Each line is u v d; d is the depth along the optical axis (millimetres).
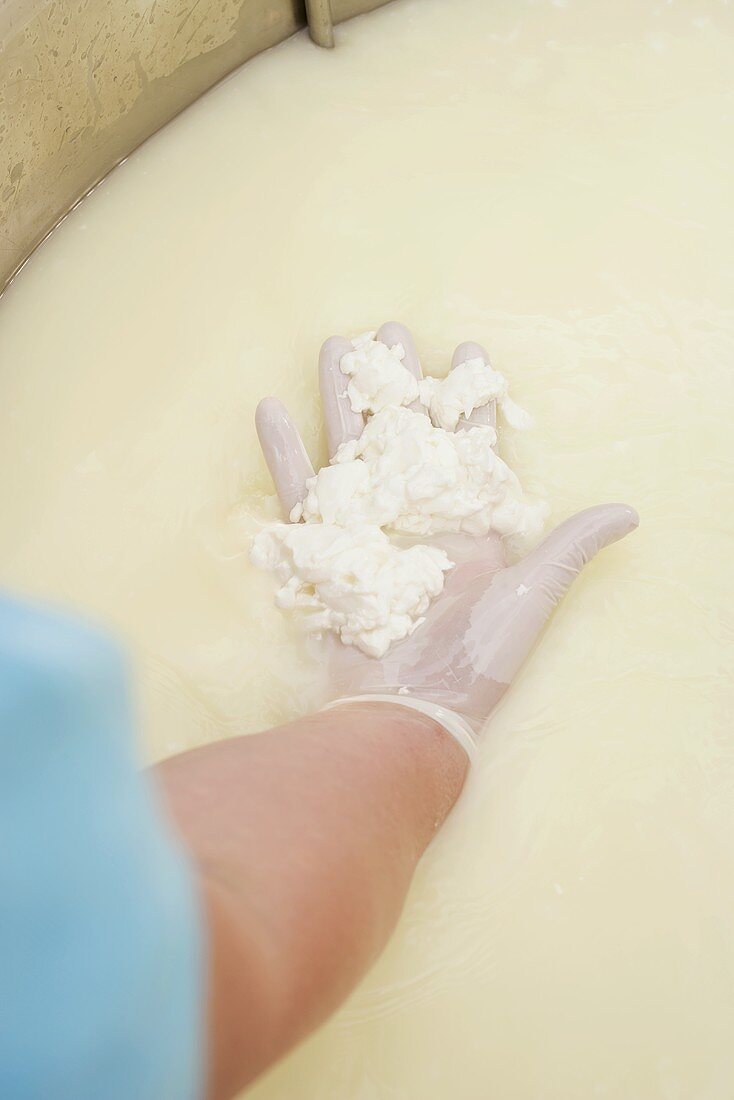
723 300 1186
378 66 1360
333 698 940
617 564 1020
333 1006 584
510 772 910
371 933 627
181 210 1251
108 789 290
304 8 1357
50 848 281
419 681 921
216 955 446
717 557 1025
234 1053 463
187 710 948
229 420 1120
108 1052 303
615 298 1190
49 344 1165
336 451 1075
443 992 821
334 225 1241
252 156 1290
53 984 292
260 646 979
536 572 958
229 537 1043
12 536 1053
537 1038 810
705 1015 821
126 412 1123
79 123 1189
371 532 966
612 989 829
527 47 1375
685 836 887
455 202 1256
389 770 753
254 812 610
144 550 1044
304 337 1175
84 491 1078
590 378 1136
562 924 852
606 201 1256
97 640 277
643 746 925
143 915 310
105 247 1226
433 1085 792
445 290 1197
